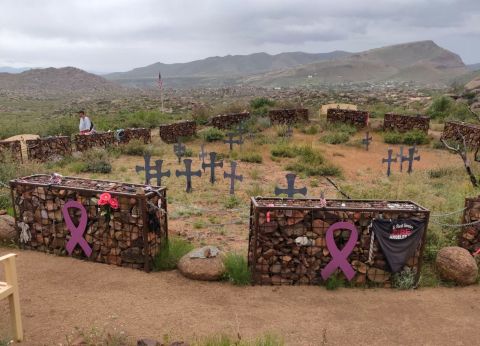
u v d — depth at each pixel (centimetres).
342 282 642
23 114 5862
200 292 612
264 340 479
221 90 13712
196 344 458
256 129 2495
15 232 785
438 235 772
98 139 1856
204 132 2320
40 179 764
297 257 638
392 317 558
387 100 5712
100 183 734
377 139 2414
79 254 718
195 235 884
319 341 495
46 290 604
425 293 630
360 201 681
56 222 722
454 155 2027
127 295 595
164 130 2180
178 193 1238
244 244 837
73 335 488
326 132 2447
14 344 466
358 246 635
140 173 1508
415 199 1079
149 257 673
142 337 489
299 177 1510
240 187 1330
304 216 624
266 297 605
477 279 671
